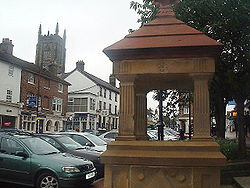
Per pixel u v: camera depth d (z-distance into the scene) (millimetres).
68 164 7715
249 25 8508
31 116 33281
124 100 4625
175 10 9422
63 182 7504
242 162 7660
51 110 37656
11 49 35094
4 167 8070
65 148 10469
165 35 4734
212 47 4324
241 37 8656
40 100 35281
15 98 30672
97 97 48594
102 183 9188
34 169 7750
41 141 9008
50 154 8359
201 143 4285
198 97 4441
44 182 7668
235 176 7297
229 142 10219
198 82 4469
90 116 46000
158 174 4242
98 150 11172
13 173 7941
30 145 8352
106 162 4348
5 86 29281
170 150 4301
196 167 4172
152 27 4988
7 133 8812
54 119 38250
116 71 4656
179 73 4492
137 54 4578
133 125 4559
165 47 4426
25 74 32375
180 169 4211
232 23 8422
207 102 4418
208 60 4426
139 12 10914
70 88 48844
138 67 4594
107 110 52438
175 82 5348
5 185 8695
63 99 41000
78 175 7695
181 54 4465
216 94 10789
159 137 11961
